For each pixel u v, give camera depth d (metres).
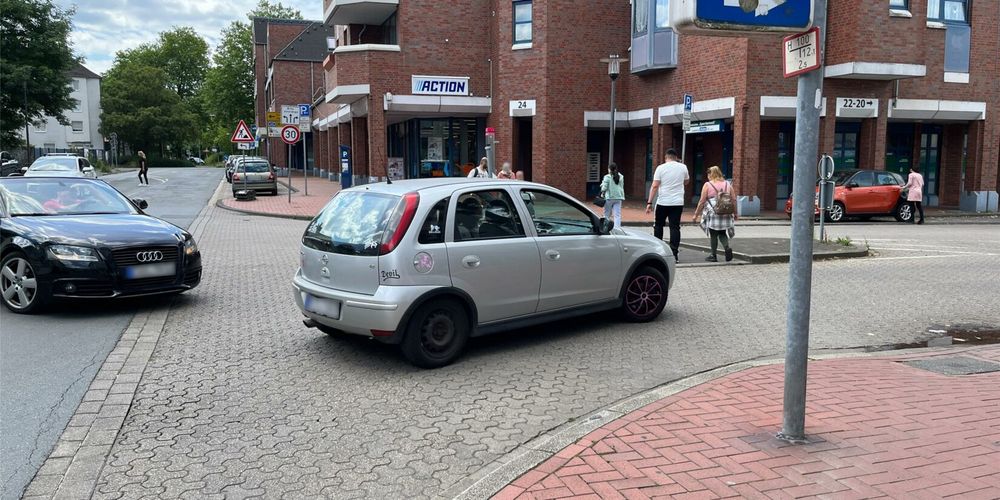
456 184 6.30
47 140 78.94
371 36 30.23
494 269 6.24
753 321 7.88
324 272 6.19
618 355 6.49
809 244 4.04
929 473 3.73
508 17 24.59
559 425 4.79
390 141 33.59
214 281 9.96
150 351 6.42
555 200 6.99
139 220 8.47
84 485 3.84
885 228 19.59
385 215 5.93
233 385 5.56
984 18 24.38
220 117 78.38
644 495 3.52
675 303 8.82
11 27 45.59
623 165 28.03
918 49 21.64
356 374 5.86
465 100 25.91
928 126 27.17
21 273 7.67
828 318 8.15
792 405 4.16
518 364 6.19
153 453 4.28
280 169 50.31
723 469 3.81
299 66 50.88
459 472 4.05
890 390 5.20
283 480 3.94
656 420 4.58
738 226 19.45
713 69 21.86
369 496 3.75
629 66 25.05
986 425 4.44
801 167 3.97
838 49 21.70
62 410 4.93
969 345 7.08
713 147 25.00
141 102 82.50
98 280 7.47
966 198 25.86
